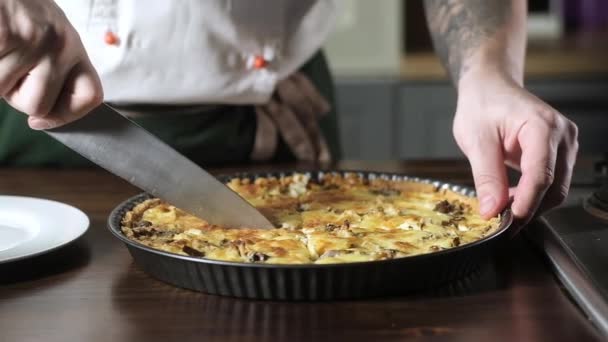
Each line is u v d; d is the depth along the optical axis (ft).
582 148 7.89
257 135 4.28
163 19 3.85
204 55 3.95
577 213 3.06
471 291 2.52
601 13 9.53
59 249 2.78
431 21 3.86
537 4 9.18
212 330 2.26
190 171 2.85
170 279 2.55
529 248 2.94
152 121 4.14
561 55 7.81
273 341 2.20
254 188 3.39
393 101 7.84
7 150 4.23
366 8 7.84
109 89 3.96
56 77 2.47
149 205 3.08
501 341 2.19
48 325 2.30
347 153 7.97
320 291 2.39
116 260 2.80
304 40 4.16
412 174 3.98
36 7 2.43
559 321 2.31
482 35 3.59
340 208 3.14
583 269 2.46
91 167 4.20
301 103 4.33
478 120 3.16
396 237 2.72
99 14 3.84
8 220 3.04
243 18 3.92
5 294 2.51
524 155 2.93
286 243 2.64
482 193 2.95
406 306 2.40
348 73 7.89
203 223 2.94
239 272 2.35
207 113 4.21
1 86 2.47
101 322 2.32
